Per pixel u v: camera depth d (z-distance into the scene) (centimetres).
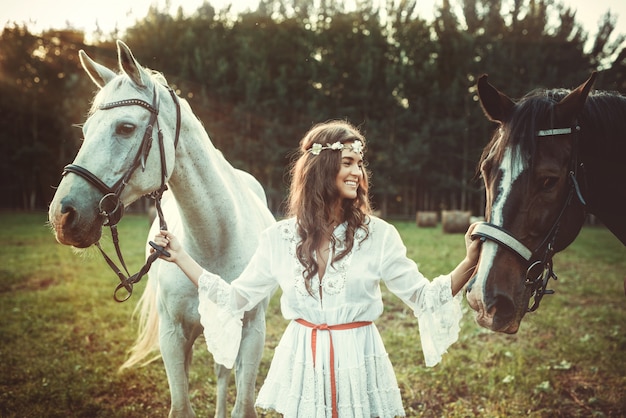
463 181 2942
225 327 196
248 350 244
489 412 333
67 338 472
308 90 3294
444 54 3425
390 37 3659
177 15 3728
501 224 175
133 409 343
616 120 199
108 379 382
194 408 349
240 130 3138
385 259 186
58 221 194
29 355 429
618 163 203
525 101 191
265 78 3269
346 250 181
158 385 378
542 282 184
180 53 3509
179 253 201
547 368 397
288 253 191
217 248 252
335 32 3622
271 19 3803
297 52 3519
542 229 179
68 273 798
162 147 221
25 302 607
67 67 3400
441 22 3512
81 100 3044
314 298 183
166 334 246
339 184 187
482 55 3228
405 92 3272
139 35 3641
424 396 362
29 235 1413
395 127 3206
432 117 3077
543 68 3122
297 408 179
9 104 3198
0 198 3178
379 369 185
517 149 179
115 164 207
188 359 270
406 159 2886
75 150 3012
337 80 3297
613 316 560
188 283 240
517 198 175
